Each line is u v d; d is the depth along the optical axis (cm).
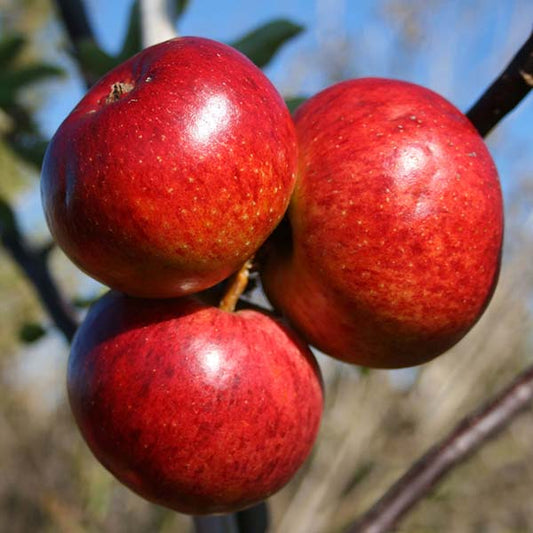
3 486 110
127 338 29
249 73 27
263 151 27
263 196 27
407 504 38
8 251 43
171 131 26
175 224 26
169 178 26
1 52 43
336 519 105
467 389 110
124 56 39
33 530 105
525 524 116
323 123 29
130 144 26
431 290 28
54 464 112
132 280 28
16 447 115
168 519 98
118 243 26
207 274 28
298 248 29
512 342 111
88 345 29
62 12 43
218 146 26
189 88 26
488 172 28
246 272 30
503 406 38
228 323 29
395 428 111
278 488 30
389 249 28
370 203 28
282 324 30
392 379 112
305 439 29
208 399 28
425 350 29
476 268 28
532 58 29
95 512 82
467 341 111
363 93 29
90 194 26
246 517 38
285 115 28
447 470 38
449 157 28
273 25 39
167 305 29
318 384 30
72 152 26
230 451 28
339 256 28
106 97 28
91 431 29
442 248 28
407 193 28
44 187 27
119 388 28
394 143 28
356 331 29
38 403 124
